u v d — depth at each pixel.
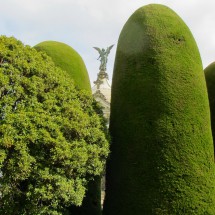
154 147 15.95
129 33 18.36
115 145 17.34
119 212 16.23
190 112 16.31
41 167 14.48
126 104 17.31
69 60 21.45
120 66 18.28
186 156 15.73
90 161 15.57
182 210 15.16
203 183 15.62
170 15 18.12
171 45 17.22
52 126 14.91
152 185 15.59
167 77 16.67
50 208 15.18
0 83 14.91
